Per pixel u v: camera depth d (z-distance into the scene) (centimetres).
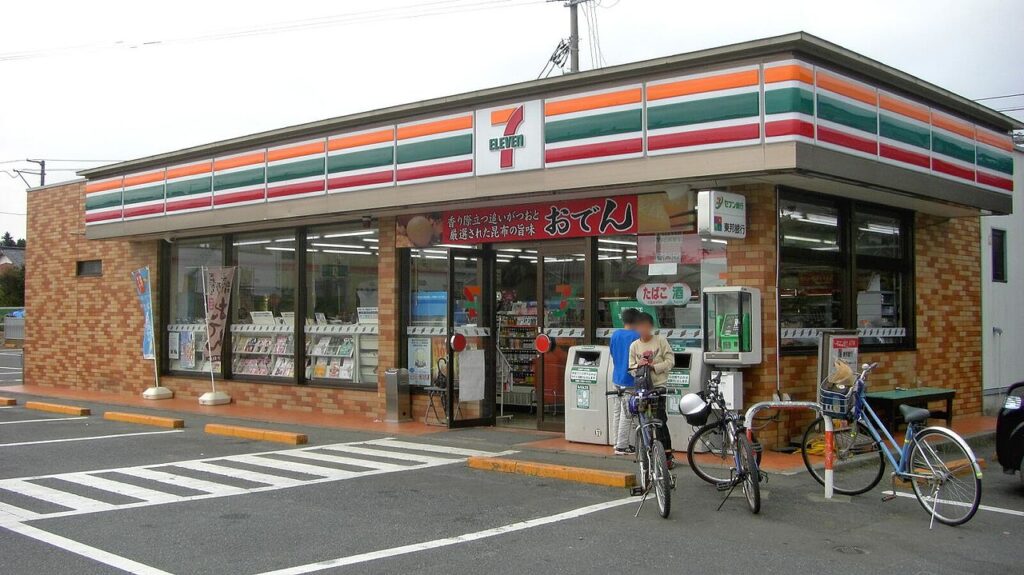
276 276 1584
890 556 619
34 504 787
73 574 574
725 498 771
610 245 1148
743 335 980
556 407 1226
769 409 1012
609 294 1147
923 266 1302
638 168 1006
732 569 584
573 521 720
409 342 1378
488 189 1138
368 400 1412
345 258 1471
